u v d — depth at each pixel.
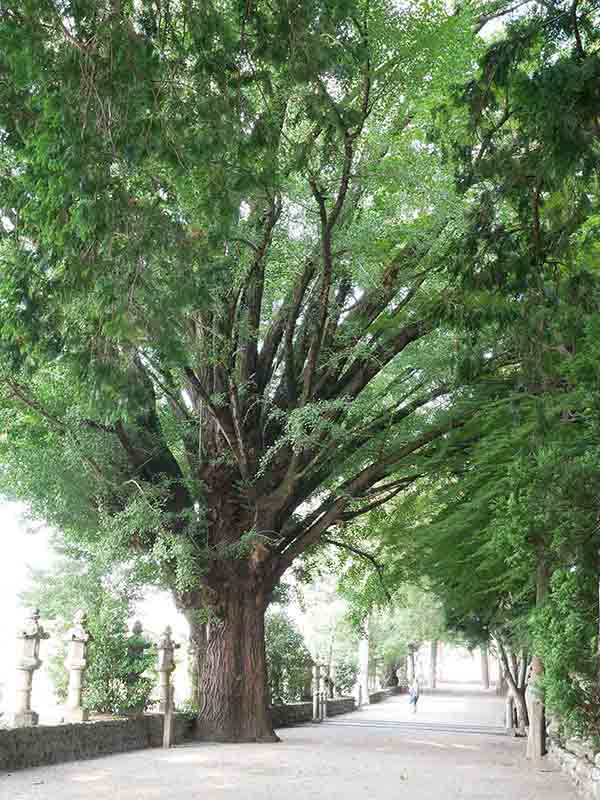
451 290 12.39
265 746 22.02
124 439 20.94
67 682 24.09
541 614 16.22
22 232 10.93
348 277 20.81
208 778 15.42
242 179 10.19
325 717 36.62
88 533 23.50
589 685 15.40
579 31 9.28
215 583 23.11
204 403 21.33
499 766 19.11
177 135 9.52
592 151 8.70
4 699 21.81
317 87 10.34
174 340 10.66
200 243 10.92
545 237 10.25
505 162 9.84
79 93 8.95
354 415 22.28
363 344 20.11
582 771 14.66
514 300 10.82
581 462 11.21
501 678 68.25
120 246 9.91
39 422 20.91
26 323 10.59
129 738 20.45
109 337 10.02
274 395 23.50
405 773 17.17
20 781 14.30
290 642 33.66
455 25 16.72
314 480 24.00
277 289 21.23
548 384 12.77
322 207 17.08
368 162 17.06
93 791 13.40
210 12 9.37
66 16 8.98
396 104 17.89
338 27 10.64
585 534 11.84
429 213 18.52
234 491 23.31
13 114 9.80
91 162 9.10
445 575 24.30
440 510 25.33
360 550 28.17
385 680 74.31
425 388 23.78
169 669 21.86
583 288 10.41
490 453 19.02
